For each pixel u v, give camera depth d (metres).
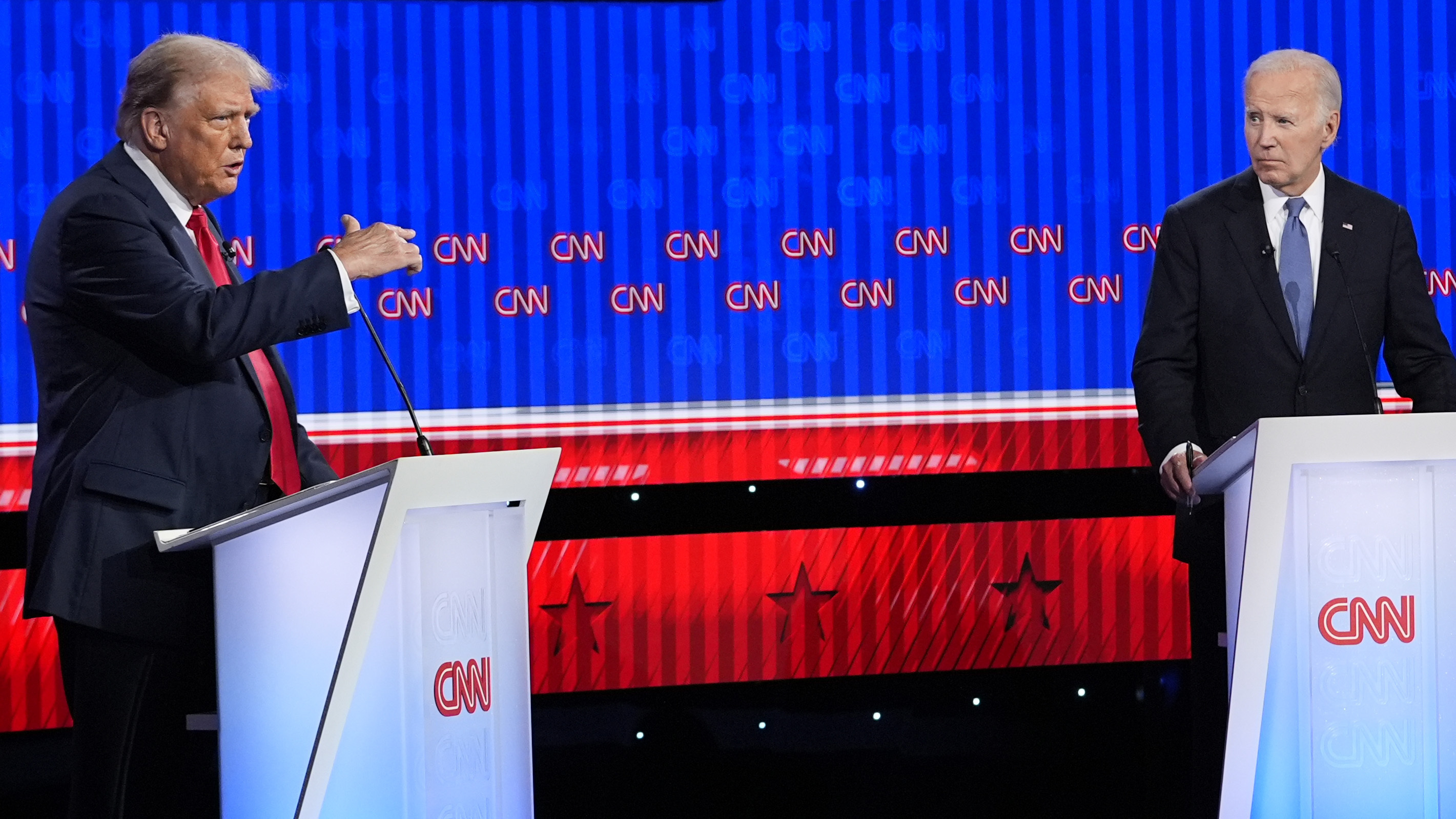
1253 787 6.52
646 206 12.05
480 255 11.85
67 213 7.08
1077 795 11.65
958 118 12.43
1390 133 12.80
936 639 12.55
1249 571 6.36
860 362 12.37
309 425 11.62
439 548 6.30
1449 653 6.79
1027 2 12.49
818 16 12.23
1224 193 9.45
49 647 11.45
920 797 11.61
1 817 11.31
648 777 11.97
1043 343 12.59
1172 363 9.30
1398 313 9.35
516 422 11.93
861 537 12.46
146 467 6.92
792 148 12.23
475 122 11.83
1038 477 12.68
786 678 12.39
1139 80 12.64
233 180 7.62
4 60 11.15
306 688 6.33
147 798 6.89
